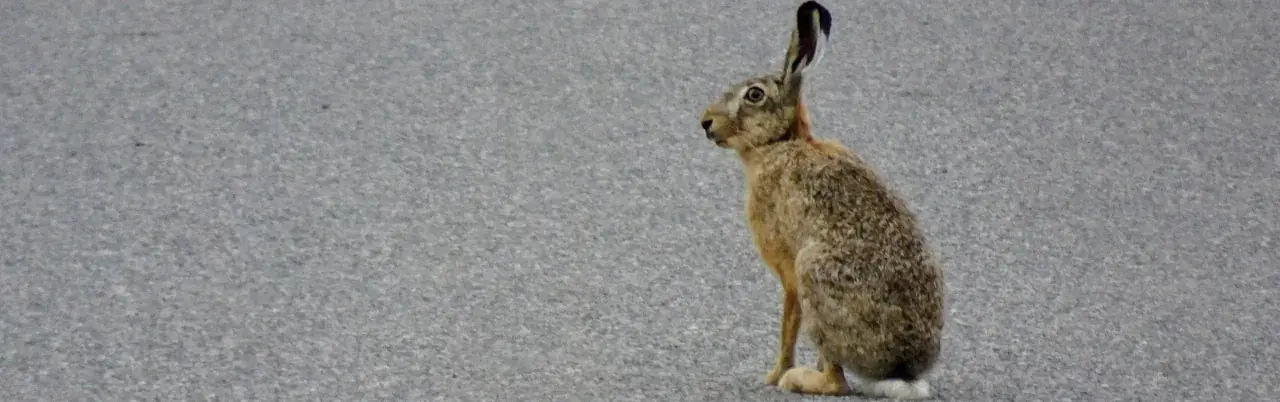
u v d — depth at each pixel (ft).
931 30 123.65
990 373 70.44
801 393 66.08
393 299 79.82
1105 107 110.01
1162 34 123.44
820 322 64.03
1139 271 84.89
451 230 89.71
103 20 125.39
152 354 72.18
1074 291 82.07
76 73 114.62
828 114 108.27
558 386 67.77
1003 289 82.23
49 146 101.96
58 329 75.31
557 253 86.69
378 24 124.47
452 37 122.01
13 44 120.06
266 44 120.26
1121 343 74.84
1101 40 122.11
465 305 79.20
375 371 70.08
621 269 84.43
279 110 108.17
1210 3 130.41
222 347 73.15
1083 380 69.62
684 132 105.50
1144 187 97.09
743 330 76.18
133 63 116.57
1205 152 102.68
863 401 64.64
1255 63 118.11
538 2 130.00
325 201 93.71
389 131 104.88
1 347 72.90
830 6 128.67
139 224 89.92
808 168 64.90
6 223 89.92
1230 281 83.61
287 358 71.77
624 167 99.66
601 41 121.49
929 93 112.06
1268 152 102.83
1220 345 74.64
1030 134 105.40
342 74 114.62
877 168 99.76
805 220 64.39
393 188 95.76
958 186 97.09
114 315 77.15
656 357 72.28
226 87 112.06
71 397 66.80
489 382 68.49
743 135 66.64
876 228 63.31
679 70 116.16
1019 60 118.11
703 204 94.07
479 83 113.29
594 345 73.87
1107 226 91.25
